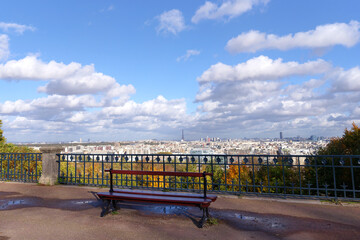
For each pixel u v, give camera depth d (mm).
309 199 6344
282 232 4363
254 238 4121
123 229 4543
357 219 4949
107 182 8422
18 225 4820
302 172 11914
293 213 5387
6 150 14273
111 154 8375
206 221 4867
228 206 5961
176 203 4738
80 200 6781
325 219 4984
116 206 5629
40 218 5246
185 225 4727
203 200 4691
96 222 4941
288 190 11625
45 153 9148
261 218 5102
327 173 10703
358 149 10586
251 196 6754
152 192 5449
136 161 8031
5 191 8023
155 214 5395
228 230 4477
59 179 9172
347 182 10094
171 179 7926
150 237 4168
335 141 12000
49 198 7055
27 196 7316
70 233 4375
